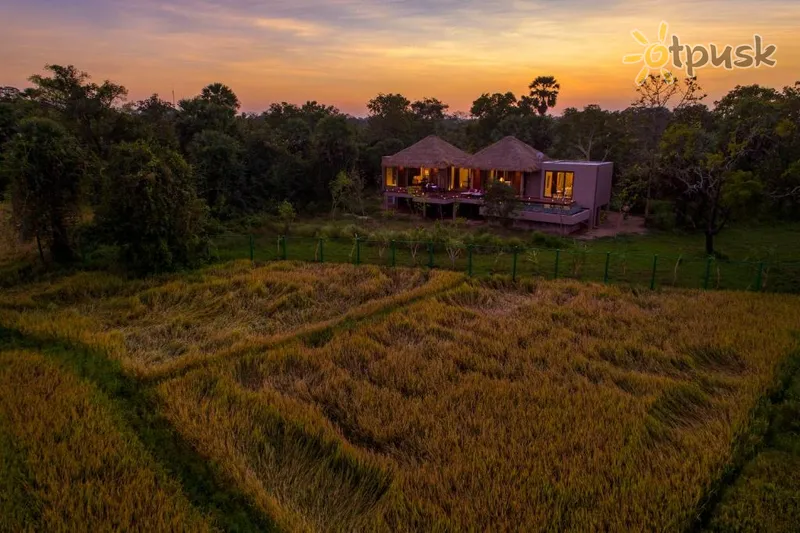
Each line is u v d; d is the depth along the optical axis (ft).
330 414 36.37
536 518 25.50
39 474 27.91
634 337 47.93
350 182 118.32
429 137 130.11
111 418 33.83
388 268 71.77
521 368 42.16
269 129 148.66
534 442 31.60
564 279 67.31
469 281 66.18
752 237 96.53
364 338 47.83
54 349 44.50
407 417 34.60
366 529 25.31
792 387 38.29
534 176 112.68
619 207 114.42
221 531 24.88
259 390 38.45
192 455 30.68
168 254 68.64
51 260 71.41
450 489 28.02
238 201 114.93
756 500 26.45
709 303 56.39
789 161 107.04
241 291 61.57
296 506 26.99
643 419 33.88
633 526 24.68
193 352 45.19
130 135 112.57
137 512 25.70
